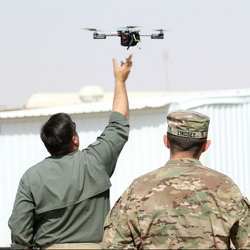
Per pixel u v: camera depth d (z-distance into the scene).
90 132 16.31
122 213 5.16
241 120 16.31
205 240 4.98
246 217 5.05
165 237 5.03
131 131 16.20
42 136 6.25
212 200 5.04
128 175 16.31
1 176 16.78
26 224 6.09
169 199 5.07
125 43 8.12
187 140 5.23
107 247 5.15
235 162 16.28
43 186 6.09
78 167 6.15
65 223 6.09
